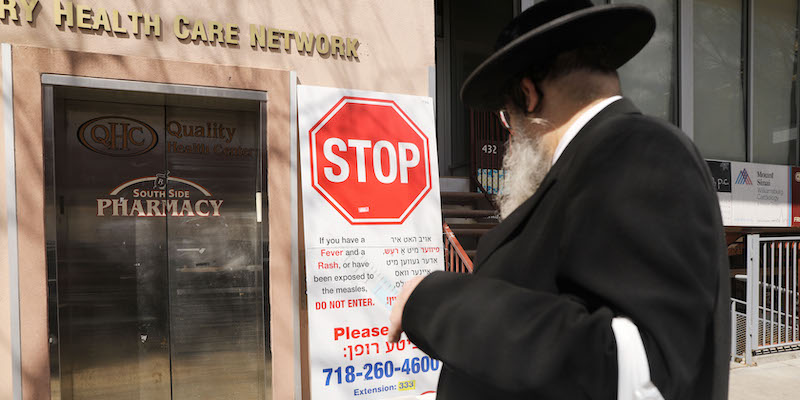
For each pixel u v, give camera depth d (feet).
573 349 2.20
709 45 23.35
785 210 23.73
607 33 2.92
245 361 11.71
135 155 11.04
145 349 11.09
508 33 3.13
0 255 8.93
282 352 10.73
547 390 2.24
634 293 2.15
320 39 11.50
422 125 12.00
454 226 18.28
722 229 2.62
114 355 10.87
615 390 2.16
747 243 16.47
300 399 10.83
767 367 15.92
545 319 2.33
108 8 9.82
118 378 10.90
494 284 2.60
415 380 11.30
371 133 11.44
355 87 11.87
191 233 11.43
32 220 9.09
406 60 12.38
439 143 24.18
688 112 22.52
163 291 11.23
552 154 3.04
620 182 2.33
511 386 2.31
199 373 11.44
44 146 9.24
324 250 10.80
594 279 2.29
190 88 10.16
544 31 2.78
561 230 2.58
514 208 3.26
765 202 23.26
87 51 9.69
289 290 10.85
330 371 10.65
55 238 9.32
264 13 11.04
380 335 11.09
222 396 11.55
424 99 12.10
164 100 10.66
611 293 2.21
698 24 23.09
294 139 10.96
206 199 11.52
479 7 23.73
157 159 11.19
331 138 11.07
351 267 10.98
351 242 11.03
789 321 19.21
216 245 11.58
